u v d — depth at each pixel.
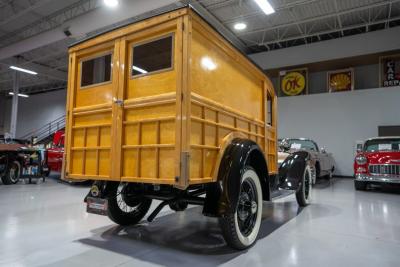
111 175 2.35
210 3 9.02
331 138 11.29
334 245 2.61
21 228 3.06
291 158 4.21
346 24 10.88
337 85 11.80
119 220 3.10
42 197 5.23
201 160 2.17
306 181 4.70
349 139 10.98
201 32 2.24
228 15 9.80
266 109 3.58
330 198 5.50
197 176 2.11
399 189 7.02
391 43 10.30
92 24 8.28
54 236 2.79
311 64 11.80
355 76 11.94
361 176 6.43
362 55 10.77
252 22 10.35
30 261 2.14
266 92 3.60
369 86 11.66
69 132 2.71
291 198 5.52
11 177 7.48
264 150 3.48
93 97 2.61
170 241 2.70
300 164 4.11
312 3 9.05
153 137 2.17
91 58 2.69
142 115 2.26
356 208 4.45
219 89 2.50
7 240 2.64
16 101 14.22
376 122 10.55
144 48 2.34
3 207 4.25
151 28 2.27
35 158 7.89
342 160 11.05
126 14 7.54
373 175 6.29
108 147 2.40
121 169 2.30
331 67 12.16
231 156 2.39
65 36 9.23
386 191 6.61
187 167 1.97
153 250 2.43
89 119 2.62
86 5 9.16
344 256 2.33
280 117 12.37
